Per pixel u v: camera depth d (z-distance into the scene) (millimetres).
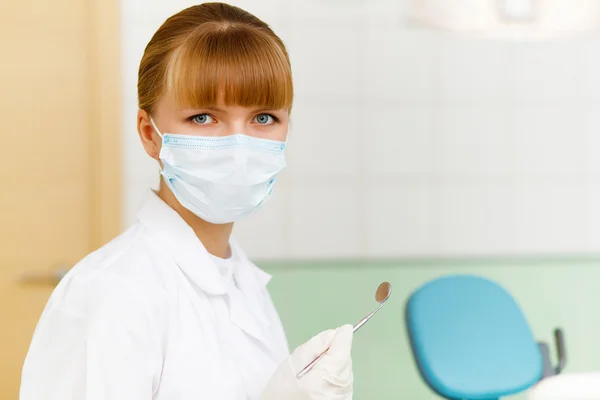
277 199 2996
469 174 3068
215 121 1001
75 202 2768
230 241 1195
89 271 920
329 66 2979
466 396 2068
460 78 3033
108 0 2762
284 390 895
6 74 2697
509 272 3105
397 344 3037
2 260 2703
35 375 898
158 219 1033
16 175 2709
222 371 955
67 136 2758
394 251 3057
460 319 2154
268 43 966
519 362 2158
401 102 3018
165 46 973
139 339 873
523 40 3035
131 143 2844
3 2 2695
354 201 3027
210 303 1021
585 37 3055
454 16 1890
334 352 912
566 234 3123
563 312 3127
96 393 845
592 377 1573
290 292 3012
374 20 2977
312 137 2996
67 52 2746
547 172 3100
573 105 3080
